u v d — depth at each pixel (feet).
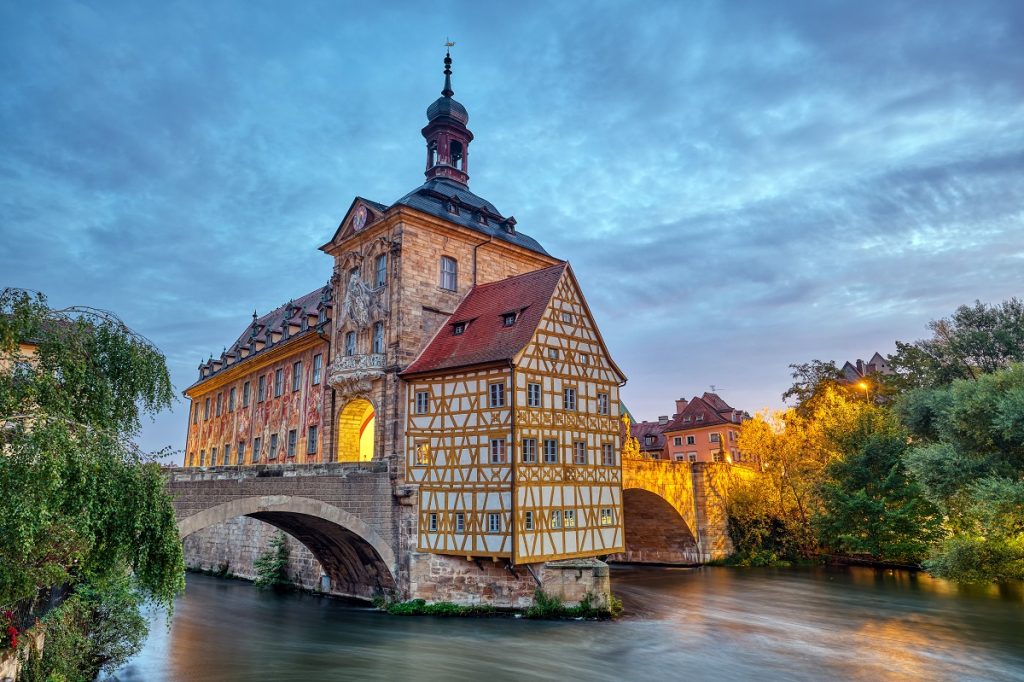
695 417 242.78
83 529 34.19
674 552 146.20
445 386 87.76
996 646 72.79
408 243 96.63
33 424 32.86
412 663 62.75
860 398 177.17
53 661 44.45
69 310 39.78
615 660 65.57
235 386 151.53
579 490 86.94
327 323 112.27
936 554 106.01
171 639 71.97
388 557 85.25
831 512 140.05
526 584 82.69
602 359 94.89
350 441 101.65
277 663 62.64
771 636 77.66
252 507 74.59
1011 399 88.17
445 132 121.19
